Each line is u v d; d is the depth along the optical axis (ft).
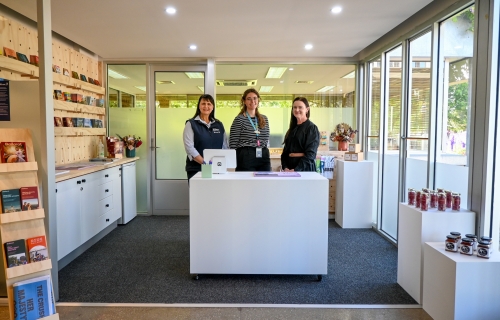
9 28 10.22
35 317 7.07
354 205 15.78
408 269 9.06
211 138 12.82
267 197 9.63
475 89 8.47
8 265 6.97
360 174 15.64
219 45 14.69
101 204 13.47
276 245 9.73
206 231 9.71
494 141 8.04
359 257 11.93
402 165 12.95
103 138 17.12
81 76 14.79
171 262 11.42
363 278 10.11
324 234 9.71
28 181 7.45
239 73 17.85
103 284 9.67
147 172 18.19
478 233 8.27
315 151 12.34
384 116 14.87
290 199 9.64
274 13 10.66
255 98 12.56
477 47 8.39
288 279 9.98
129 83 17.89
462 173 9.37
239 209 9.66
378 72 15.60
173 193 18.30
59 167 12.30
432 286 7.81
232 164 10.64
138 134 18.13
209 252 9.75
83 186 11.85
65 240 10.66
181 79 17.94
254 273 9.81
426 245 8.07
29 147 7.65
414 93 12.24
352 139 17.78
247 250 9.75
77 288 9.41
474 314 6.96
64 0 9.54
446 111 10.25
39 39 8.07
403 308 8.32
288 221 9.68
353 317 7.89
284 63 17.43
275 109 18.12
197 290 9.25
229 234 9.71
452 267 7.01
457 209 8.57
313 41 13.98
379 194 15.10
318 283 9.73
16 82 8.09
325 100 18.01
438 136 10.69
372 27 12.08
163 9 10.26
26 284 7.03
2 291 8.48
